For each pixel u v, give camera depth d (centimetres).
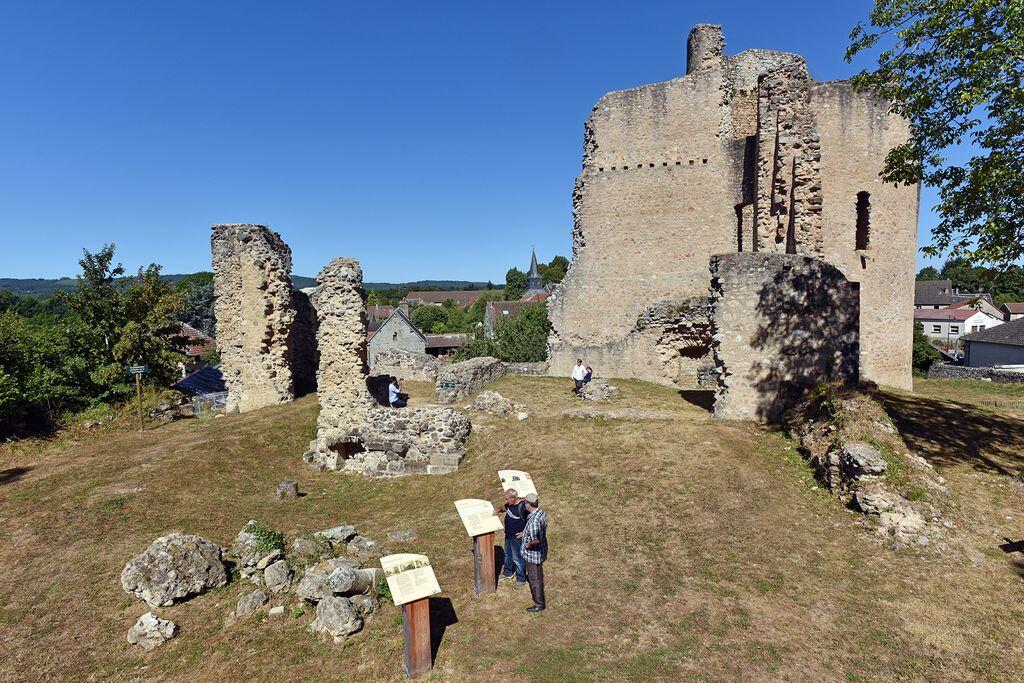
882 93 1276
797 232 1574
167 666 614
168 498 1081
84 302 2411
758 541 780
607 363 2180
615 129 2278
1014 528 789
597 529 829
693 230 2183
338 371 1405
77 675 609
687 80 2166
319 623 647
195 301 5722
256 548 788
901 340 1981
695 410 1508
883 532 782
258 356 1944
